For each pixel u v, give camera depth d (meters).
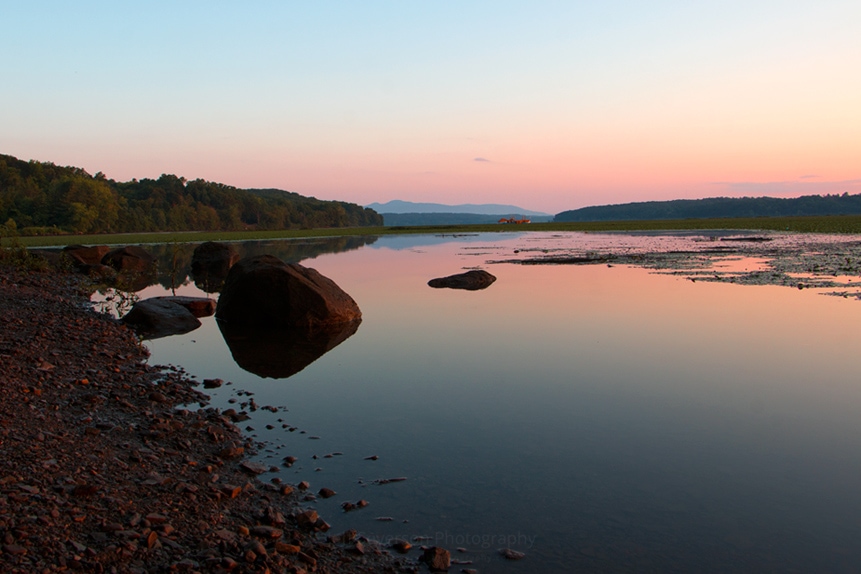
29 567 4.49
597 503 6.43
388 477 7.05
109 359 11.69
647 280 25.45
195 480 6.63
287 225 164.75
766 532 5.84
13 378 9.24
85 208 101.25
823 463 7.41
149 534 5.18
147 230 120.62
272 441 8.12
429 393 10.30
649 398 9.95
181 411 8.90
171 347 13.79
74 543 4.89
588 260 36.88
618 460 7.53
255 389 10.53
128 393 9.64
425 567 5.28
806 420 8.88
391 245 62.19
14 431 7.12
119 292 20.66
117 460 6.79
